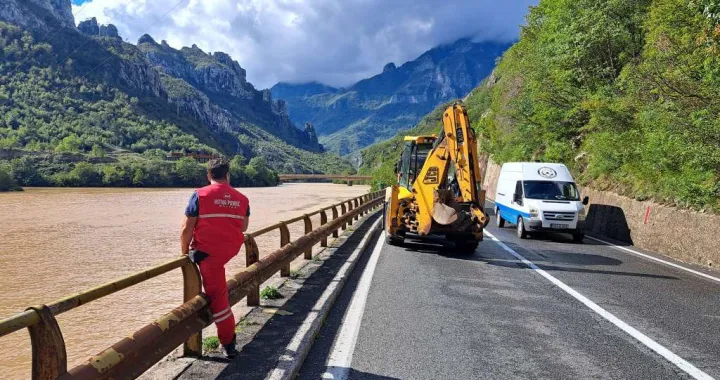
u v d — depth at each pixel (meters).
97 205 57.53
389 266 10.30
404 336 5.68
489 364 4.88
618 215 16.45
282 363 4.41
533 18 38.62
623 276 9.72
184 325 3.95
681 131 12.41
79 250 22.92
